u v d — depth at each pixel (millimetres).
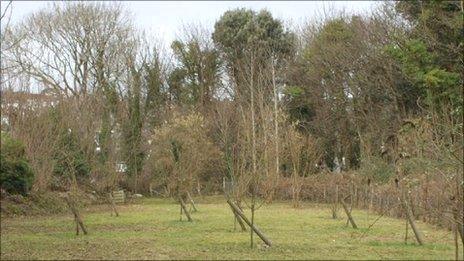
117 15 36844
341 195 22906
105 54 35688
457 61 19531
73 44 35031
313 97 34625
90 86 33812
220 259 9953
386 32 29500
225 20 40750
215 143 29922
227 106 27141
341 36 33375
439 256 10344
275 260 9844
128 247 11562
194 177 24781
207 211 21422
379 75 29875
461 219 10047
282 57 38188
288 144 25828
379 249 11234
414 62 22016
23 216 19594
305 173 28547
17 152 18094
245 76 33562
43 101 20625
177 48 40562
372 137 28875
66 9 35438
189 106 36844
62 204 21984
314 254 10523
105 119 22797
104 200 26391
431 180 16125
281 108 30016
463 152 10477
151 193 32406
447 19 19797
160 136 28203
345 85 32969
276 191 27984
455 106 18250
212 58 40250
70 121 20109
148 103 37438
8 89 18859
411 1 25938
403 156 14953
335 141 33750
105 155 21297
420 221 16672
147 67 38219
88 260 10008
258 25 39750
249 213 20406
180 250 11062
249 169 14961
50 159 19641
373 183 21625
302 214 20078
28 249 11531
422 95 25656
